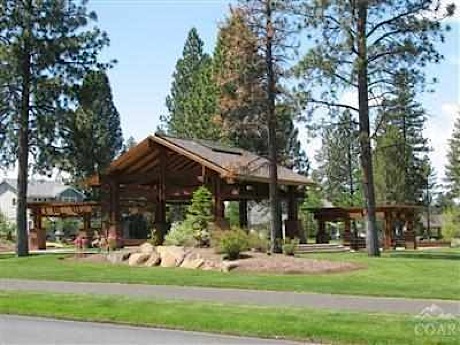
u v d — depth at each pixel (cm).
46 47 3506
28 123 3597
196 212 2983
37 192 8562
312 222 5544
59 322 1431
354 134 3150
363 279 2102
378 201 6088
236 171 3428
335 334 1189
